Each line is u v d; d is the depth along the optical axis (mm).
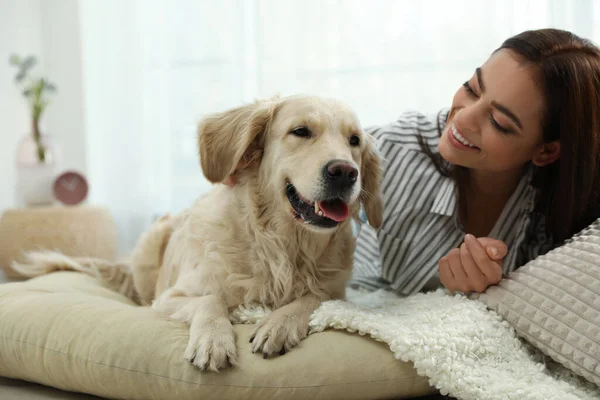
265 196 1587
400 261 1959
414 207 1957
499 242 1544
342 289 1683
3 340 1493
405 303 1610
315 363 1263
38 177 3340
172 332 1356
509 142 1637
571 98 1591
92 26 3756
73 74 3906
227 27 3602
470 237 1562
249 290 1559
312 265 1618
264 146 1614
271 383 1228
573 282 1361
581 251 1434
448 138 1740
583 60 1612
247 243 1594
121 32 3717
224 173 1602
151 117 3740
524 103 1586
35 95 3418
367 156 1742
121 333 1347
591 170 1653
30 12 3814
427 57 3262
